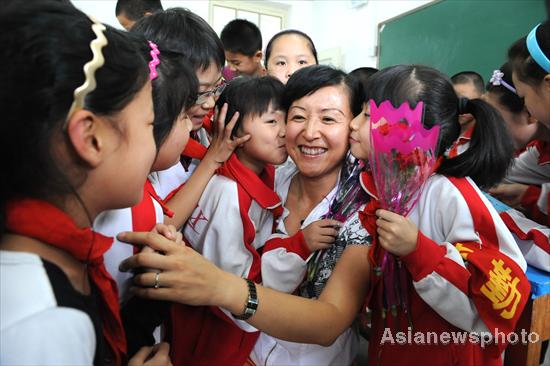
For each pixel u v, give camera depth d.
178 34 0.92
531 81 1.03
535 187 1.42
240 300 0.68
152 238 0.61
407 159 0.68
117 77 0.45
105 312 0.57
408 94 0.76
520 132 1.47
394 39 3.31
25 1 0.43
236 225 0.94
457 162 0.79
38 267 0.43
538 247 1.04
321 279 0.94
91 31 0.45
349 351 1.00
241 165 1.01
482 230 0.75
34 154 0.41
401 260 0.75
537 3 2.23
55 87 0.40
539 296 0.99
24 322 0.39
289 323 0.71
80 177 0.45
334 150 0.97
